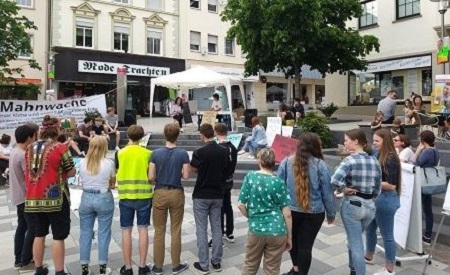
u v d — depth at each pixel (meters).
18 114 14.63
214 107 17.20
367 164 4.59
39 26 26.67
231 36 19.55
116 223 7.55
